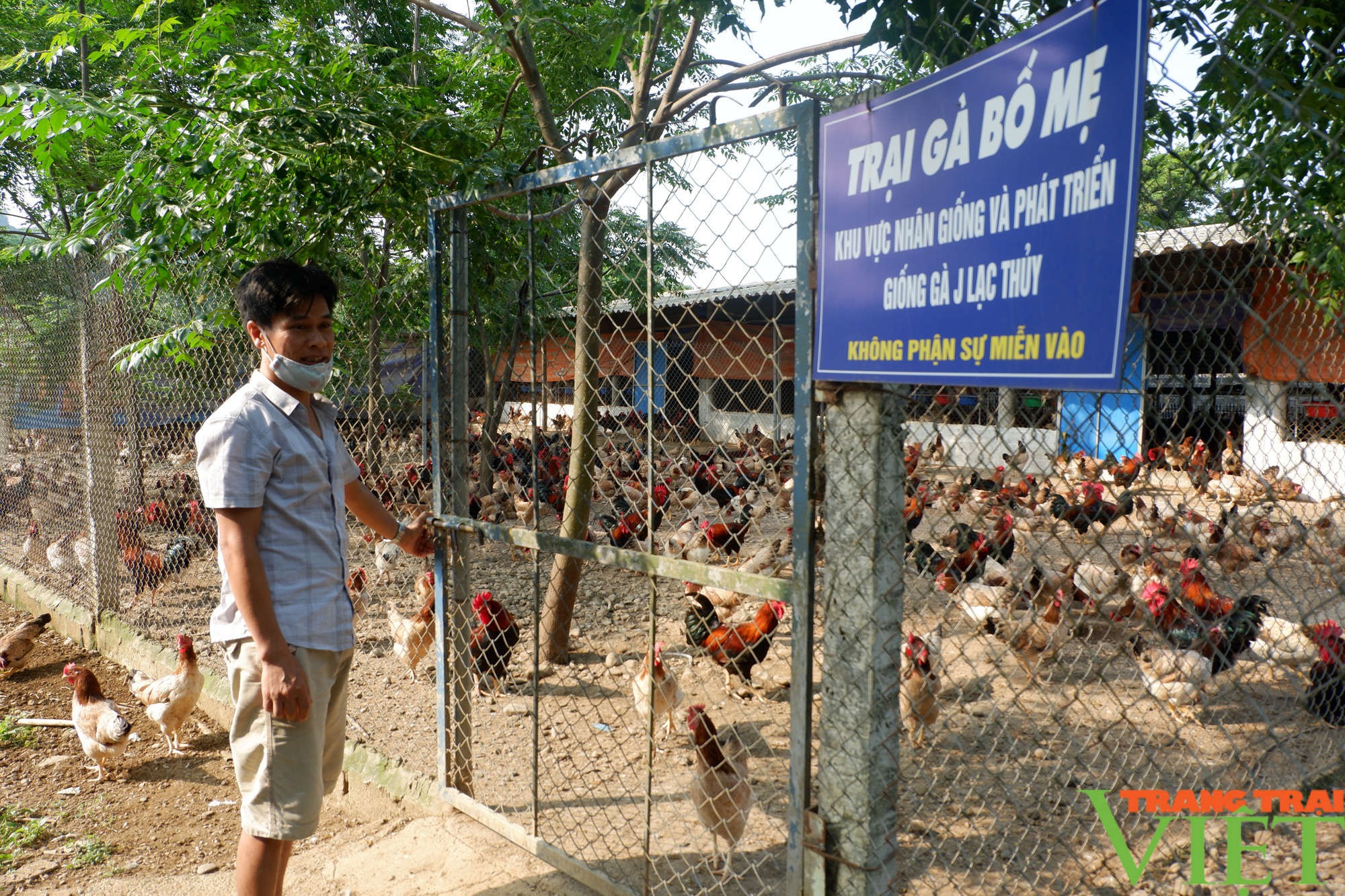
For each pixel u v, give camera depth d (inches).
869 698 75.7
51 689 215.6
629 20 126.2
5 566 309.3
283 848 94.7
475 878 113.0
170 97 159.0
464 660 131.9
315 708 93.4
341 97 157.8
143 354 167.3
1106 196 52.2
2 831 140.3
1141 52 49.8
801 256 77.7
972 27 81.9
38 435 288.0
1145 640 187.0
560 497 391.5
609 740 165.3
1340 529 308.7
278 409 92.4
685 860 117.5
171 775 168.2
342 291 194.1
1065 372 55.2
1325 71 63.5
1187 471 164.2
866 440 74.2
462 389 128.9
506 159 188.7
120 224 169.6
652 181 93.4
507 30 179.0
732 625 193.3
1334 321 75.4
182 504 377.7
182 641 178.4
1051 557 279.0
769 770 151.9
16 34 322.3
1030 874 112.6
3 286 293.4
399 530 122.2
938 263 64.2
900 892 96.7
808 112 75.8
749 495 422.9
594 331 146.2
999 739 156.6
